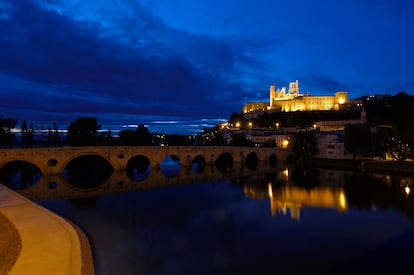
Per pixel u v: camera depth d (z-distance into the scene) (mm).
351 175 79688
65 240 23141
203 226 37219
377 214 41594
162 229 36062
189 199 54188
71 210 45750
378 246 30156
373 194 55031
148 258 27266
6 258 19656
